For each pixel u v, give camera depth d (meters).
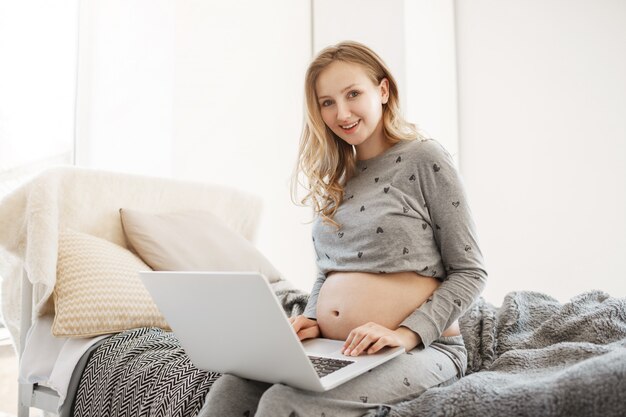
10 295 1.56
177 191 1.97
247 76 2.77
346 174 1.33
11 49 2.16
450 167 1.18
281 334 0.80
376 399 0.92
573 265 2.65
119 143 2.38
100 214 1.71
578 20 2.69
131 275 1.47
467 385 0.85
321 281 1.33
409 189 1.19
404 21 2.73
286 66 3.00
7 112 2.14
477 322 1.36
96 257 1.46
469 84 3.00
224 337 0.90
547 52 2.77
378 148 1.31
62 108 2.30
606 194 2.59
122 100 2.39
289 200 2.97
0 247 1.48
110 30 2.39
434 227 1.18
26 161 2.18
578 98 2.67
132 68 2.42
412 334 1.04
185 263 1.70
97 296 1.36
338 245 1.24
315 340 1.14
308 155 1.36
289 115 3.01
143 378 1.09
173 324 0.98
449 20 3.00
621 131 2.56
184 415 0.97
